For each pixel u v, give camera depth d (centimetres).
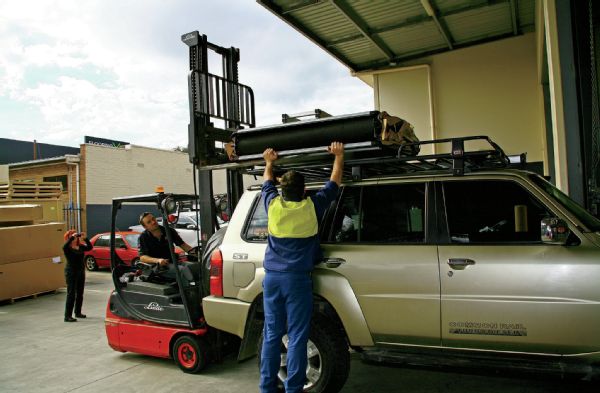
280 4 856
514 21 973
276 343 387
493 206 380
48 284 1108
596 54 577
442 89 1130
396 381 457
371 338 392
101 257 1554
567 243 346
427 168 492
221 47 632
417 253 384
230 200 624
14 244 1037
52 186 1431
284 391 419
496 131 1080
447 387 438
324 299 415
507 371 347
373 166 464
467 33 1042
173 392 467
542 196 364
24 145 3145
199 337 509
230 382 487
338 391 404
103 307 952
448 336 367
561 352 339
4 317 884
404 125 459
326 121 417
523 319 345
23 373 550
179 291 543
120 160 2434
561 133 588
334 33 998
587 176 570
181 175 2828
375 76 1200
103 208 2319
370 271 393
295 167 470
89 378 521
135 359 582
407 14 928
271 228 395
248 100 657
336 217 429
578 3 583
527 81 1050
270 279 387
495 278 355
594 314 328
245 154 468
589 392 409
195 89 558
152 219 600
